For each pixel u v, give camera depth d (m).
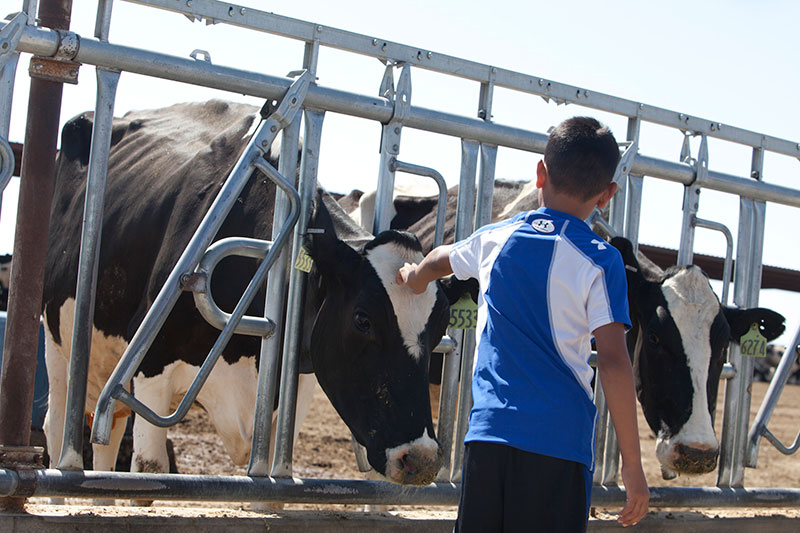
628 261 4.75
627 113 4.74
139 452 4.52
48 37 3.29
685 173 4.97
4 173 3.27
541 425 2.53
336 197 7.34
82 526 3.25
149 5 3.52
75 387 3.47
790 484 9.98
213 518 3.52
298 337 3.91
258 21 3.71
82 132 6.21
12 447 3.24
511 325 2.63
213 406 4.62
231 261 4.51
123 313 5.19
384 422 3.55
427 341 3.62
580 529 2.54
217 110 5.93
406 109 4.08
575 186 2.71
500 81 4.36
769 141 5.29
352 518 3.88
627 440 2.46
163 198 5.09
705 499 4.80
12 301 3.29
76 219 5.76
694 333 4.64
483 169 4.40
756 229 5.33
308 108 3.93
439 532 4.05
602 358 2.52
